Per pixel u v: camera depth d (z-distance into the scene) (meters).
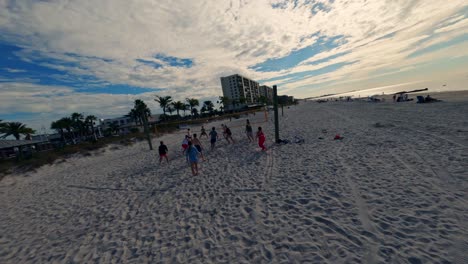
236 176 5.80
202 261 2.67
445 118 10.32
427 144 6.31
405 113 14.40
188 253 2.86
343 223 3.04
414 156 5.42
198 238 3.18
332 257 2.43
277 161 6.75
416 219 2.90
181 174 6.79
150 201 4.92
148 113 50.97
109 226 3.96
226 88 105.31
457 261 2.14
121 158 11.99
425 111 13.97
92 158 12.97
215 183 5.47
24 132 31.42
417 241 2.50
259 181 5.18
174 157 9.96
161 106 51.41
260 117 34.97
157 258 2.85
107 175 8.23
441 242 2.43
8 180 9.05
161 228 3.62
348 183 4.34
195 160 6.34
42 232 4.09
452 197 3.30
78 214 4.78
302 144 8.76
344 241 2.66
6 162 11.67
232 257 2.67
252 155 8.02
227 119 39.81
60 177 9.03
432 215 2.94
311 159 6.43
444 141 6.34
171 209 4.31
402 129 9.05
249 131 10.92
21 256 3.32
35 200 6.30
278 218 3.41
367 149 6.67
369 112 18.48
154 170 7.91
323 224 3.08
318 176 4.96
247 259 2.60
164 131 24.41
